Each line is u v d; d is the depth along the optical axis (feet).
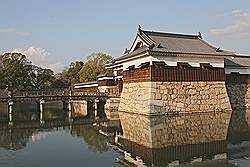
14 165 52.31
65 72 363.15
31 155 60.34
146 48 123.13
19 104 260.01
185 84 127.44
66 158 57.26
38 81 309.42
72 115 150.30
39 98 152.35
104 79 187.52
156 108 119.96
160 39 138.31
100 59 296.10
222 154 57.98
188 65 128.26
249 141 70.28
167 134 80.28
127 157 57.06
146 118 115.55
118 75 173.58
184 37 146.30
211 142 69.46
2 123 117.80
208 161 52.90
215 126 92.84
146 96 122.62
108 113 149.38
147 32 140.26
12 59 277.85
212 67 133.69
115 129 96.22
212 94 133.28
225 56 133.90
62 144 72.18
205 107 130.82
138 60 133.39
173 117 115.96
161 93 122.11
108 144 71.36
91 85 217.15
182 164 51.29
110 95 165.89
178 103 124.77
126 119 120.06
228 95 149.89
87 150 64.64
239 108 151.53
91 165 51.67
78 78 322.34
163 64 123.54
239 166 49.26
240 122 101.55
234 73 153.28
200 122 101.91
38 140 78.43
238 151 60.39
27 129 100.78
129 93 141.49
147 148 64.64
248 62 165.48
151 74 121.19
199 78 130.72
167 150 62.13
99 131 93.30
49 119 132.05
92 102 187.42
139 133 84.89
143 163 52.39
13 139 80.48
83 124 112.27
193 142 69.77
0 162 54.54
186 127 91.30
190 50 130.62
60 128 102.42
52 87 321.73
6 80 258.37
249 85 157.58
